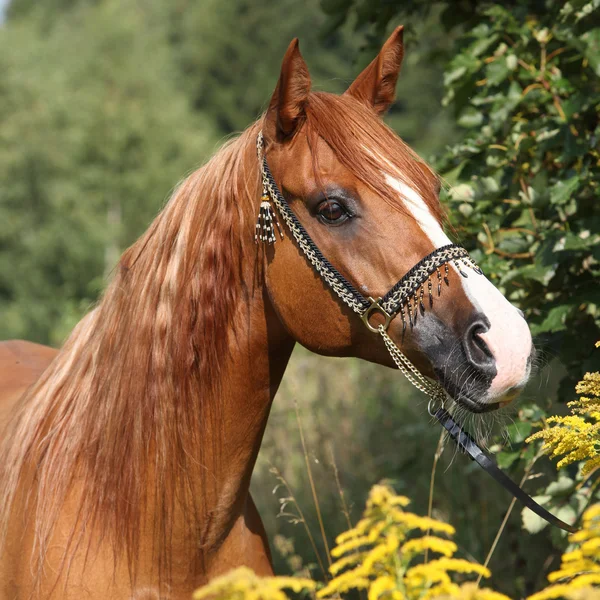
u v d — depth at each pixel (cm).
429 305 309
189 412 331
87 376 346
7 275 3166
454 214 487
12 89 3453
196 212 336
